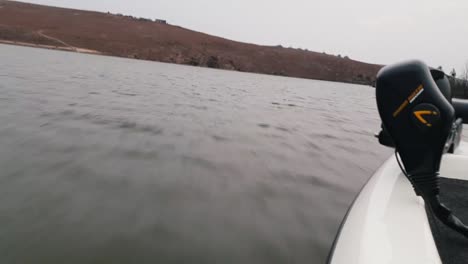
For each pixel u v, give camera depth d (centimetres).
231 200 317
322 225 282
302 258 229
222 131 646
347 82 8212
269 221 281
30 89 934
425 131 101
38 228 243
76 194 302
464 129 917
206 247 235
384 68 112
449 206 133
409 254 90
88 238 235
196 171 390
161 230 252
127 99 955
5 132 484
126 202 294
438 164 104
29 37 5644
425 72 104
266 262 223
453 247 107
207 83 2181
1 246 218
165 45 7225
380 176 153
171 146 490
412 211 114
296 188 367
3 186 307
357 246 98
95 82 1352
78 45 6012
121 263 211
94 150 436
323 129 814
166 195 315
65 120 598
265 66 7944
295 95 2006
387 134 119
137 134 546
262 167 432
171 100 1048
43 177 335
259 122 812
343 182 406
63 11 8019
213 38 8788
